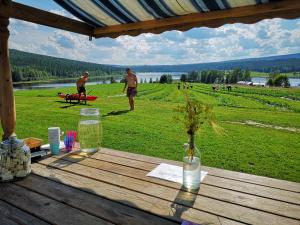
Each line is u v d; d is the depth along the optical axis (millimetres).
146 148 5797
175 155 5324
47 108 11953
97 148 3818
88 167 3182
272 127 8648
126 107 12688
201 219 2090
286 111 13031
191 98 2482
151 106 13242
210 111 2406
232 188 2613
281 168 4754
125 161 3381
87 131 3734
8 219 2105
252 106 15430
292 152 5750
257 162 5051
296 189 2596
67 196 2475
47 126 7984
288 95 25531
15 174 2820
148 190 2576
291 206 2283
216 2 3016
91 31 4289
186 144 2582
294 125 9070
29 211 2219
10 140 2869
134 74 11469
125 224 2029
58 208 2268
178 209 2234
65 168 3150
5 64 3012
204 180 2799
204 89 31141
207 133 7309
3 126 3127
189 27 3561
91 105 13359
